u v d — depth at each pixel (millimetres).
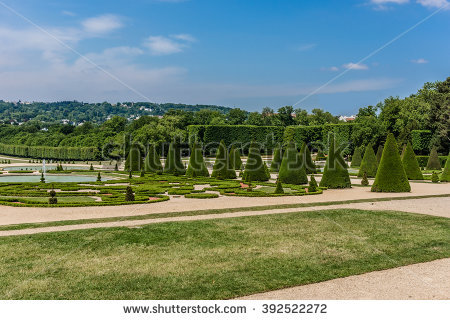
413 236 24516
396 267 18922
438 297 15523
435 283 16906
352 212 32219
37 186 48281
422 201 38312
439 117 103312
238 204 36312
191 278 17281
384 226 27219
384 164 45281
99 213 31656
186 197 40750
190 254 20672
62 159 131500
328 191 46344
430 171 79188
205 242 22969
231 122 184500
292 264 19141
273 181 58094
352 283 16875
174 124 133500
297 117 177750
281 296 15531
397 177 44875
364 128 109875
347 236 24469
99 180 55344
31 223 27562
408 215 31031
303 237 24203
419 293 15875
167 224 27375
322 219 29453
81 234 24344
